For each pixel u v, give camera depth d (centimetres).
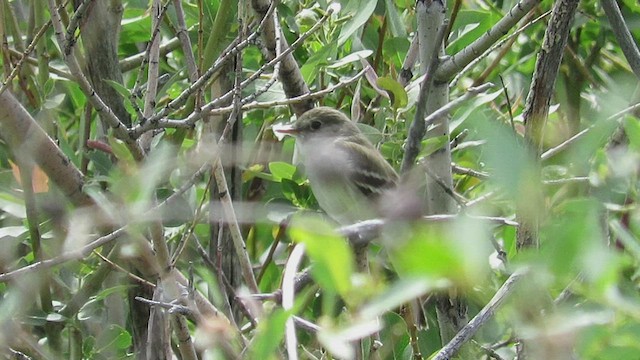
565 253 409
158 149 860
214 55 1029
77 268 1035
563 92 1151
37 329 1027
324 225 459
